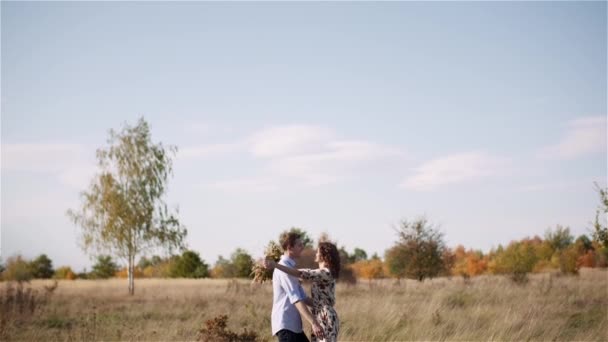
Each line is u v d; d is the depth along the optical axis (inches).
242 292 972.6
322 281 241.1
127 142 1473.9
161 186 1476.4
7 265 1331.2
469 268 2285.9
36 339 479.8
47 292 882.8
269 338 442.3
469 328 458.0
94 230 1411.2
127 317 649.6
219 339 398.9
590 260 1787.6
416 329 448.1
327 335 238.7
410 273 1143.0
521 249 1534.2
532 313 517.3
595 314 564.4
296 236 253.4
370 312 533.6
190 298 884.0
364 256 2861.7
